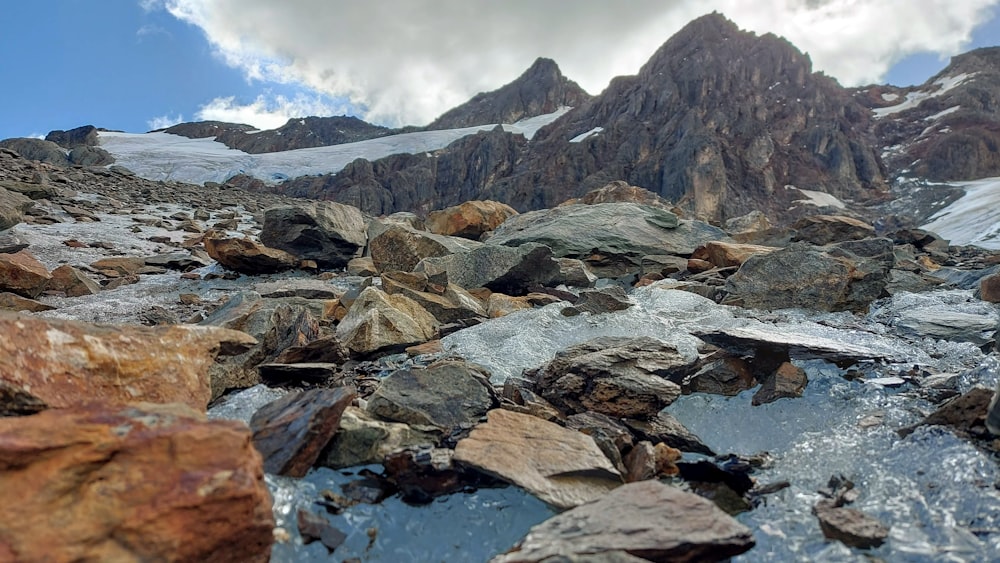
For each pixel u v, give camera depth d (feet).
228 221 81.71
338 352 23.95
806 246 42.75
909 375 20.62
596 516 11.84
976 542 11.58
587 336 27.63
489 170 445.78
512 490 14.53
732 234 64.54
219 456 10.51
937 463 14.37
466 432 16.89
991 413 14.85
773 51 518.78
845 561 11.52
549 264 40.04
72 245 54.34
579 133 486.38
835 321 30.81
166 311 34.12
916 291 38.91
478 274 38.99
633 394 18.75
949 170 407.23
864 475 14.73
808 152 441.27
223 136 574.15
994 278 32.81
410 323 28.04
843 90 556.92
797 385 20.30
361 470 15.26
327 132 614.75
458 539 12.92
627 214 57.93
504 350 25.62
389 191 405.39
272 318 24.39
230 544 9.91
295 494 13.61
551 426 16.67
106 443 9.96
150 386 14.76
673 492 12.60
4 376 11.84
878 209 382.83
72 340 13.85
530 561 10.22
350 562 12.01
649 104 468.75
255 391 19.83
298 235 51.03
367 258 52.90
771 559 11.89
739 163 402.52
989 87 507.30
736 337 22.24
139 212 82.58
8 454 9.16
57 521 8.89
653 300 35.35
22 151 317.83
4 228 53.62
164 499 9.52
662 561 10.77
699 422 19.33
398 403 17.75
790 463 15.88
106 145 414.00
